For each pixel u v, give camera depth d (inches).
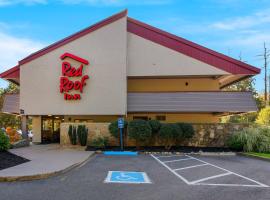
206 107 840.3
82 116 951.0
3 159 491.5
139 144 765.9
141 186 346.3
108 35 843.4
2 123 1460.4
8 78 901.8
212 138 801.6
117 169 463.8
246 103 837.8
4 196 290.2
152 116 948.0
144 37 864.9
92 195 299.1
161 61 860.0
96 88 836.6
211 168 490.3
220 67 852.6
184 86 944.3
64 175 404.8
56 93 845.8
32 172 391.5
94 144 762.2
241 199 296.7
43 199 281.0
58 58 848.9
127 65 861.2
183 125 765.3
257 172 455.8
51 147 792.9
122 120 738.8
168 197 298.4
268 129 756.0
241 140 738.2
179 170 465.7
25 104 852.0
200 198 296.7
